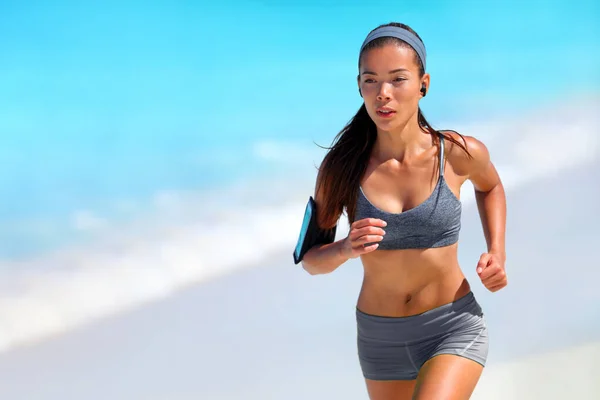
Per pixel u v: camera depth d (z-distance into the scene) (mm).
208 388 11383
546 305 13078
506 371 11094
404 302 7852
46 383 11797
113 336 13242
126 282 15414
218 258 16344
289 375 11633
